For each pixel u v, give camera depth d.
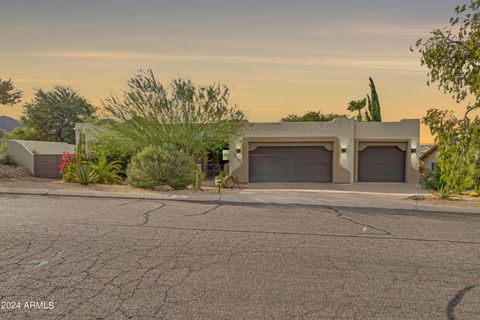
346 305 3.41
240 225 6.89
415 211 9.03
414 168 20.97
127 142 17.17
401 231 6.64
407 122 20.94
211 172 22.84
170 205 9.23
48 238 5.59
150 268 4.33
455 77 11.41
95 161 16.36
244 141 20.83
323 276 4.18
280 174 21.19
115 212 7.96
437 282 4.06
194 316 3.12
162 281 3.92
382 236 6.21
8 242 5.33
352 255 5.03
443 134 12.37
